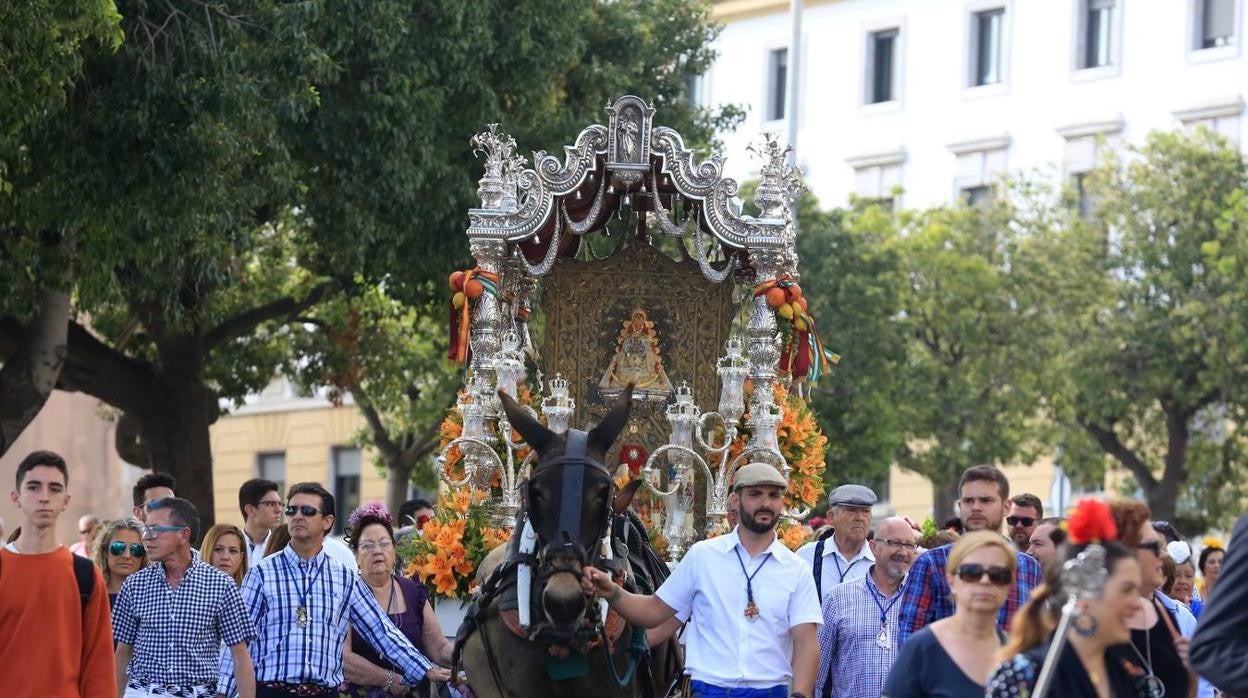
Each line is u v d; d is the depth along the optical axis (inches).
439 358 1270.9
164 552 429.4
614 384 644.1
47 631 377.4
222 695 440.5
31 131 716.0
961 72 1839.3
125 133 741.3
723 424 584.7
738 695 387.9
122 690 436.8
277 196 836.6
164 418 1005.8
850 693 429.4
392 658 449.1
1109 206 1501.0
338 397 1275.8
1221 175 1470.2
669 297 648.4
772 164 592.4
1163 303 1464.1
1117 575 265.4
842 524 475.8
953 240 1544.0
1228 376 1421.0
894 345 1439.5
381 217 925.2
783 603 391.9
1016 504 492.4
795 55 1155.9
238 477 1974.7
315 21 813.9
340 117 877.2
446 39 900.0
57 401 1798.7
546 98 997.2
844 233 1460.4
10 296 766.5
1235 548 291.6
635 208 647.8
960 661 287.4
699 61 1233.4
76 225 751.7
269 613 442.9
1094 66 1763.0
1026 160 1788.9
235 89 754.8
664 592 392.8
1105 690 269.4
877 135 1888.5
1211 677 288.7
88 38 732.0
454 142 942.4
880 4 1894.7
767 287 577.9
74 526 1791.3
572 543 376.5
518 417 398.6
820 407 1406.3
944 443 1485.0
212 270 803.4
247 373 1212.5
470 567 535.2
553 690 398.3
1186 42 1702.8
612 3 1133.7
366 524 493.0
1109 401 1437.0
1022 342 1473.9
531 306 663.1
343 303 1149.7
